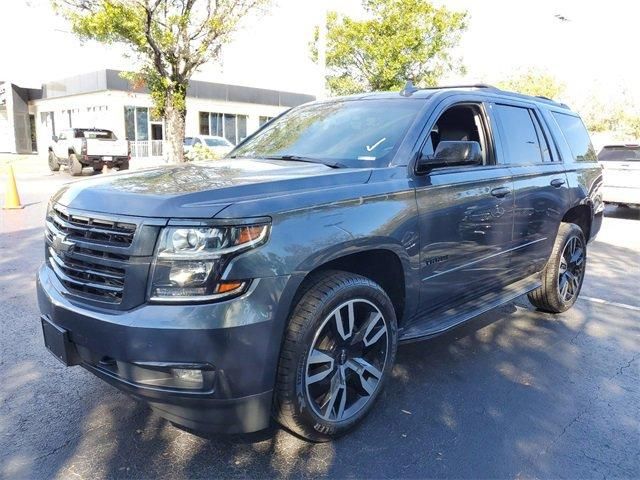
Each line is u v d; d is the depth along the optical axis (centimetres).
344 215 307
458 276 402
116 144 2091
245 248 263
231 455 303
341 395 314
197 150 1841
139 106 3198
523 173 466
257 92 3838
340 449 312
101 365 280
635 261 852
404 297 358
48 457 297
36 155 3888
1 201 1274
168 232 259
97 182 321
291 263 276
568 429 340
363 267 355
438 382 398
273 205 279
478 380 403
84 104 3347
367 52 1823
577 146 593
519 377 411
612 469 302
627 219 1352
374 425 337
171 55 1480
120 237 270
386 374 340
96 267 281
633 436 335
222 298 259
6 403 353
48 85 3694
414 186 355
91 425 329
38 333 471
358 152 377
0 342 450
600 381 409
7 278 637
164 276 258
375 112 417
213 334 255
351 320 312
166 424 332
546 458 309
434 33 1848
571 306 568
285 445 314
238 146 479
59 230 305
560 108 592
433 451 312
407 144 369
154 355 256
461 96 429
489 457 308
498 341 483
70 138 2131
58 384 380
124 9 1299
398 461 302
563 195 524
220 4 1438
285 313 276
